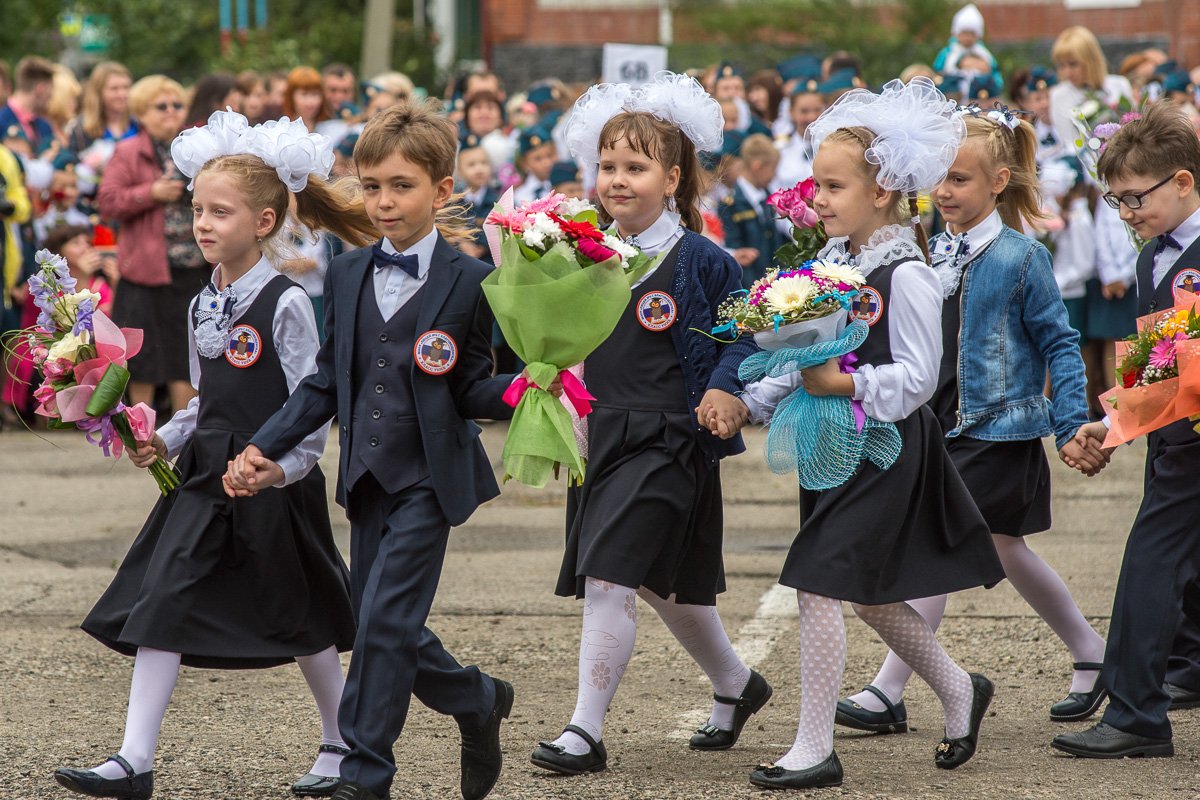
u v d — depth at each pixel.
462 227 9.07
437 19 62.62
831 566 8.63
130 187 21.84
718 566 9.48
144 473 21.12
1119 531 16.28
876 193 8.91
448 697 8.26
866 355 8.80
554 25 51.91
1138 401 8.97
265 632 8.55
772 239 23.92
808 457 8.75
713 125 9.59
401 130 8.27
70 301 8.69
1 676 11.13
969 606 13.05
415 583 8.02
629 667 11.46
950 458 9.24
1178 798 8.42
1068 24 48.09
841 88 25.55
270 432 8.24
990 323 10.12
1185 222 9.56
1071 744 9.27
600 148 9.45
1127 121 10.66
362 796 7.73
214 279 8.88
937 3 44.91
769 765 8.70
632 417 9.20
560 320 8.29
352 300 8.38
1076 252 23.28
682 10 50.69
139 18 55.88
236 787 8.73
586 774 8.91
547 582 14.21
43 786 8.68
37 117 26.88
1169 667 10.41
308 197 9.12
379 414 8.22
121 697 10.66
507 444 8.39
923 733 9.95
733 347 9.06
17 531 16.86
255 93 24.12
